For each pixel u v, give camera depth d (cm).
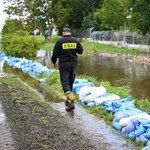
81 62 2673
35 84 1373
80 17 6288
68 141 656
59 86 1269
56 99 1069
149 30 3575
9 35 2925
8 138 682
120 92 1077
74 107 912
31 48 2794
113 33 4831
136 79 1655
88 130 741
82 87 1078
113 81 1594
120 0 4441
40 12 5597
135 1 3500
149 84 1486
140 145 652
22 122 779
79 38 6153
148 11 3459
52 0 5584
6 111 892
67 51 916
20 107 917
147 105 928
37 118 805
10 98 1040
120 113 781
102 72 1975
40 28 5659
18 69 1955
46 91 1207
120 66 2327
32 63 1956
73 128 749
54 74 1445
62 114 876
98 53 3706
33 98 1044
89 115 862
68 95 916
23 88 1229
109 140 679
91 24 5888
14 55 2761
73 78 940
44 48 4625
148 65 2383
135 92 1289
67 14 5703
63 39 916
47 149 616
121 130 734
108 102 910
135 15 3628
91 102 953
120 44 4494
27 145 638
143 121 696
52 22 5631
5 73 1777
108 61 2744
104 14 4619
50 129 723
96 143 661
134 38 4200
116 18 4534
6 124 777
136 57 2975
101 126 769
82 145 639
